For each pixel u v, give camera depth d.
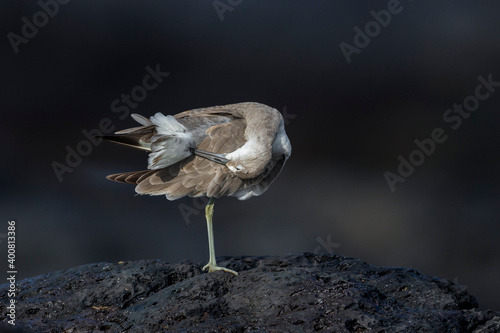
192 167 7.78
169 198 7.73
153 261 8.41
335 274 7.31
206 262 8.35
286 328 6.13
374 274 8.20
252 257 8.86
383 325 6.29
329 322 6.25
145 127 7.48
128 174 7.94
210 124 7.96
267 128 7.72
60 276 8.02
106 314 6.99
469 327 6.76
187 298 6.96
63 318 6.93
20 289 7.69
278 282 6.96
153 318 6.54
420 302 7.43
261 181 8.32
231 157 7.54
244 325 6.23
